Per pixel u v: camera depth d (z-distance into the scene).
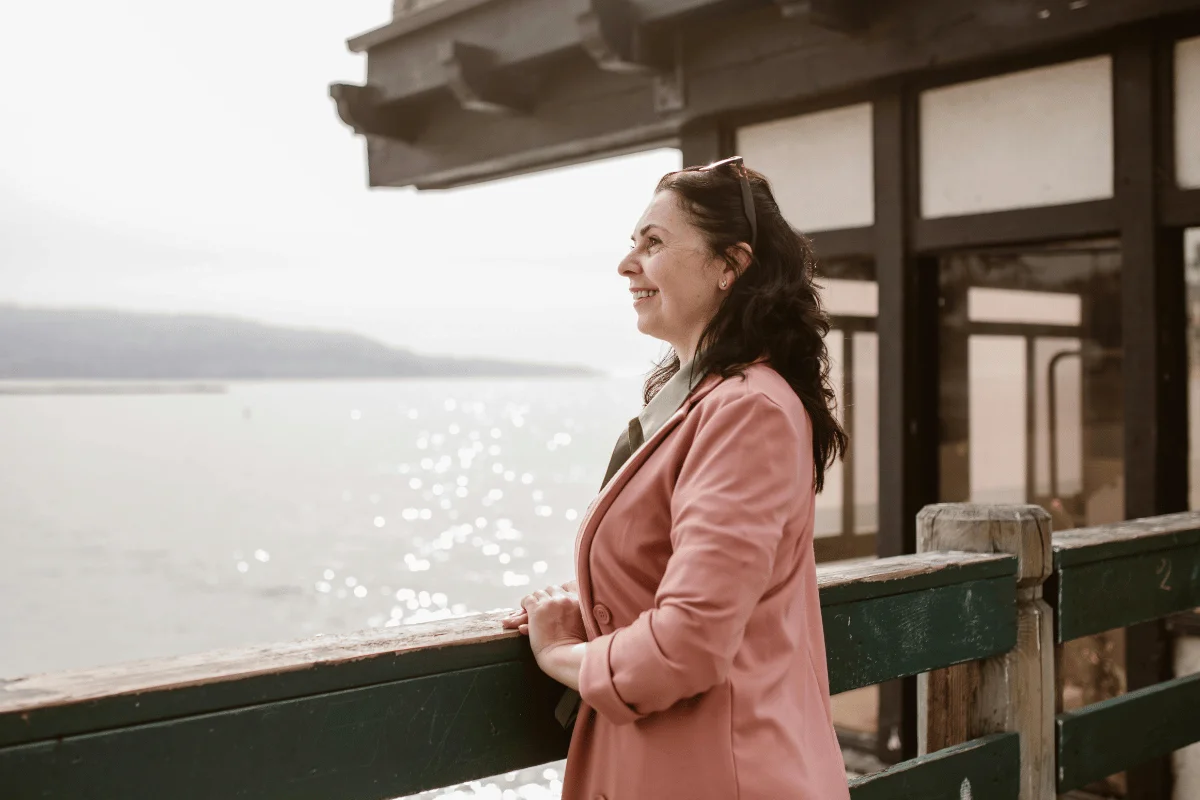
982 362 4.83
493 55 5.67
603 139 5.68
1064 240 4.29
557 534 34.19
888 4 4.40
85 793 1.04
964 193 4.51
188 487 53.94
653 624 1.17
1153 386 3.90
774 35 4.80
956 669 2.10
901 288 4.65
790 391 1.33
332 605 22.61
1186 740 2.41
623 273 1.50
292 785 1.18
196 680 1.11
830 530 5.07
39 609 22.94
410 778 1.29
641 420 1.42
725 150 5.29
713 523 1.18
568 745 1.45
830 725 1.42
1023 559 2.04
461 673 1.34
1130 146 3.98
